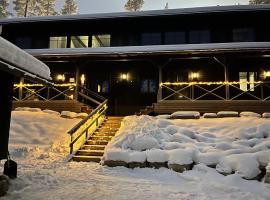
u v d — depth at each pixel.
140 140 9.90
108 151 9.52
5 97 6.24
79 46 19.33
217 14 17.80
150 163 8.99
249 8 17.06
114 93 18.67
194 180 7.62
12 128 13.03
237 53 14.70
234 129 11.55
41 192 6.00
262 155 7.93
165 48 15.30
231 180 7.25
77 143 12.18
